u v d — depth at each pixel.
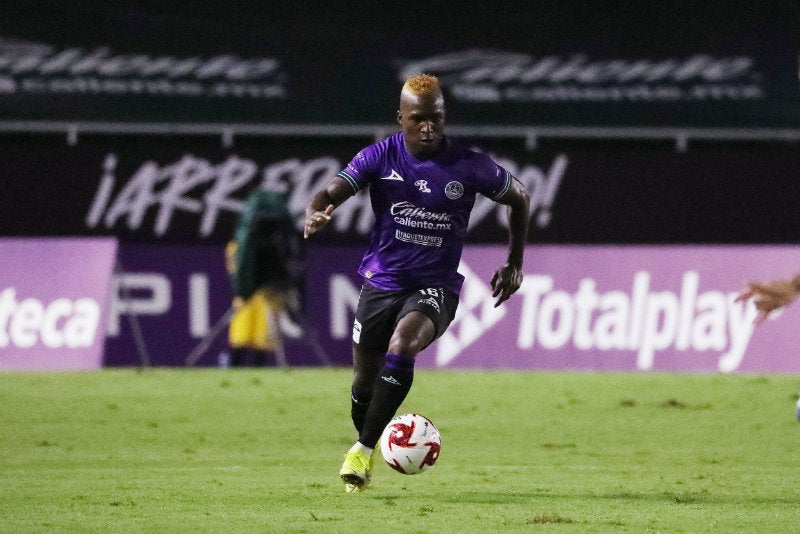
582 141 75.44
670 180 71.88
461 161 26.84
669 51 72.38
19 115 71.31
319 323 65.75
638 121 72.38
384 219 26.95
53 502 25.86
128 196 70.81
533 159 71.62
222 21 71.56
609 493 27.47
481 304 64.81
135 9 71.38
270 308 64.56
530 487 28.44
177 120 71.69
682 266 65.00
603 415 44.34
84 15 71.25
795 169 72.06
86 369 61.19
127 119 71.62
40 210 70.75
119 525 22.94
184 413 44.19
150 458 33.66
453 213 26.89
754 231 72.19
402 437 25.86
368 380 27.97
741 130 72.31
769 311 24.56
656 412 45.25
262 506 25.36
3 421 41.56
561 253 65.50
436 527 22.67
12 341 61.59
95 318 61.69
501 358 64.31
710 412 45.22
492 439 38.12
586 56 72.31
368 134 72.12
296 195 71.06
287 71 71.88
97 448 35.69
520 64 72.12
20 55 71.19
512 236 28.31
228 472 30.95
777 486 28.66
